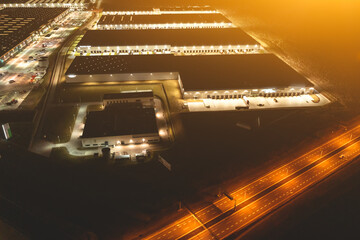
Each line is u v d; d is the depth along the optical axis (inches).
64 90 5017.2
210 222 2763.3
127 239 2566.4
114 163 3474.4
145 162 3506.4
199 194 3070.9
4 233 2603.3
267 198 3041.3
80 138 3688.5
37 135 3951.8
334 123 4347.9
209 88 4810.5
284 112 4594.0
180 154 3634.4
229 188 3154.5
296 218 2819.9
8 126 3801.7
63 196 2984.7
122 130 3846.0
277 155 3676.2
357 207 2942.9
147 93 4712.1
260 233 2669.8
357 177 3319.4
